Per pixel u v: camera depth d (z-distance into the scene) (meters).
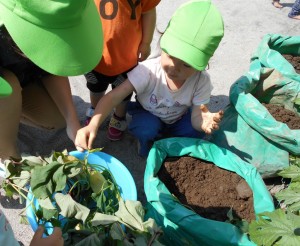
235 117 1.76
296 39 2.02
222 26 1.40
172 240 1.43
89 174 1.39
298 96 1.78
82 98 2.11
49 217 1.23
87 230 1.23
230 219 1.41
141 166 1.84
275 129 1.59
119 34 1.61
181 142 1.61
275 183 1.82
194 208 1.49
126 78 1.75
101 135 1.94
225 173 1.59
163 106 1.70
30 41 1.06
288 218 1.27
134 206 1.29
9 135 1.50
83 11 1.05
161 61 1.52
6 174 1.38
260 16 2.78
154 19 1.75
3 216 0.96
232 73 2.34
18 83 1.41
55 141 1.88
